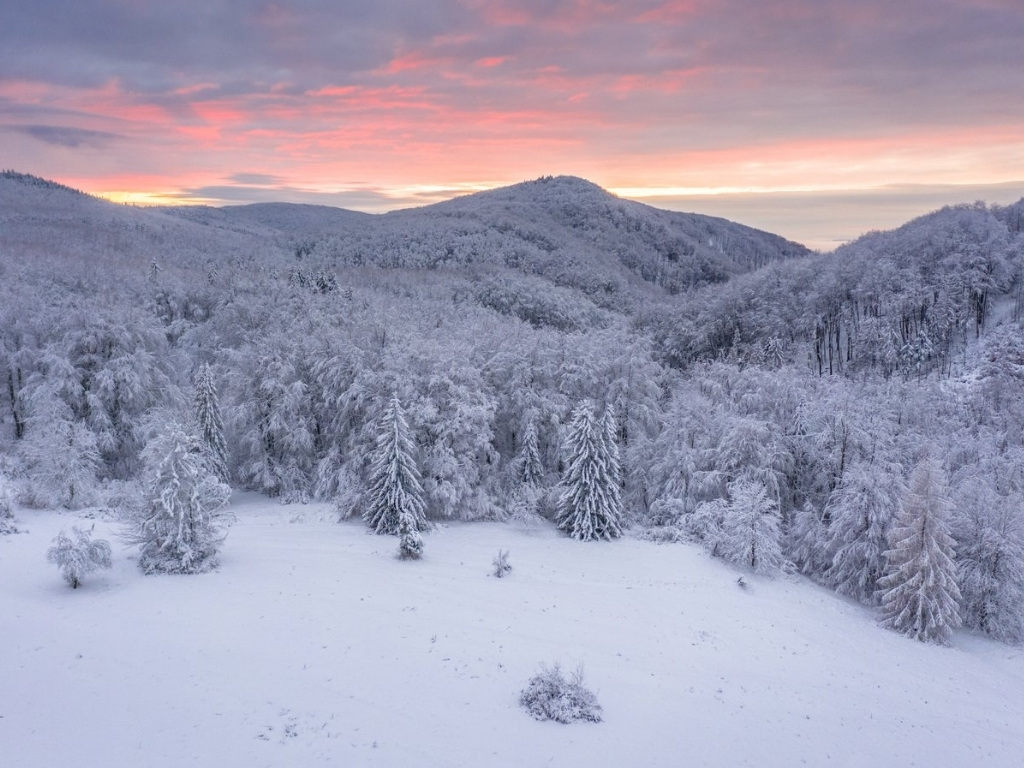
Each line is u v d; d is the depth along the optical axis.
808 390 50.44
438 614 26.16
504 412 47.66
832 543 37.94
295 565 30.59
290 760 15.75
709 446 45.28
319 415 46.72
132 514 30.38
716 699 22.19
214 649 20.97
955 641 33.09
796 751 19.70
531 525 42.44
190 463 28.92
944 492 33.88
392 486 38.16
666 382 65.38
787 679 24.83
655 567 35.59
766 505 37.38
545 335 54.03
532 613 27.56
